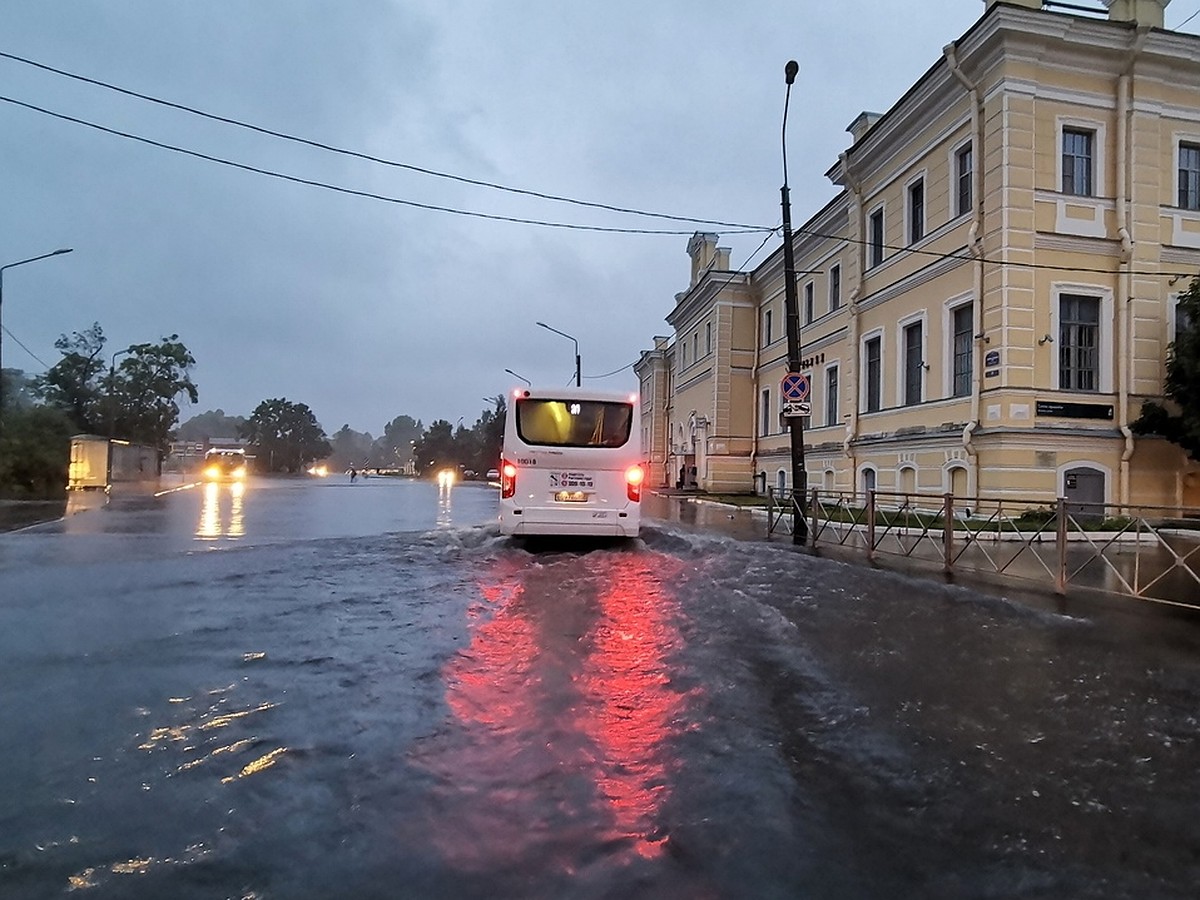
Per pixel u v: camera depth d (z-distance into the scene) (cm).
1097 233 1547
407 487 4441
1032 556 1070
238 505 2214
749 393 3356
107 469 3108
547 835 271
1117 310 1548
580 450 1105
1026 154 1509
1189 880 253
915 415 1798
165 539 1174
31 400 3975
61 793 298
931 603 691
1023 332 1494
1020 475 1464
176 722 375
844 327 2292
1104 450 1502
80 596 695
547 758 337
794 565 918
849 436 2094
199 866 248
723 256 3681
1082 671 484
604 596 716
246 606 656
